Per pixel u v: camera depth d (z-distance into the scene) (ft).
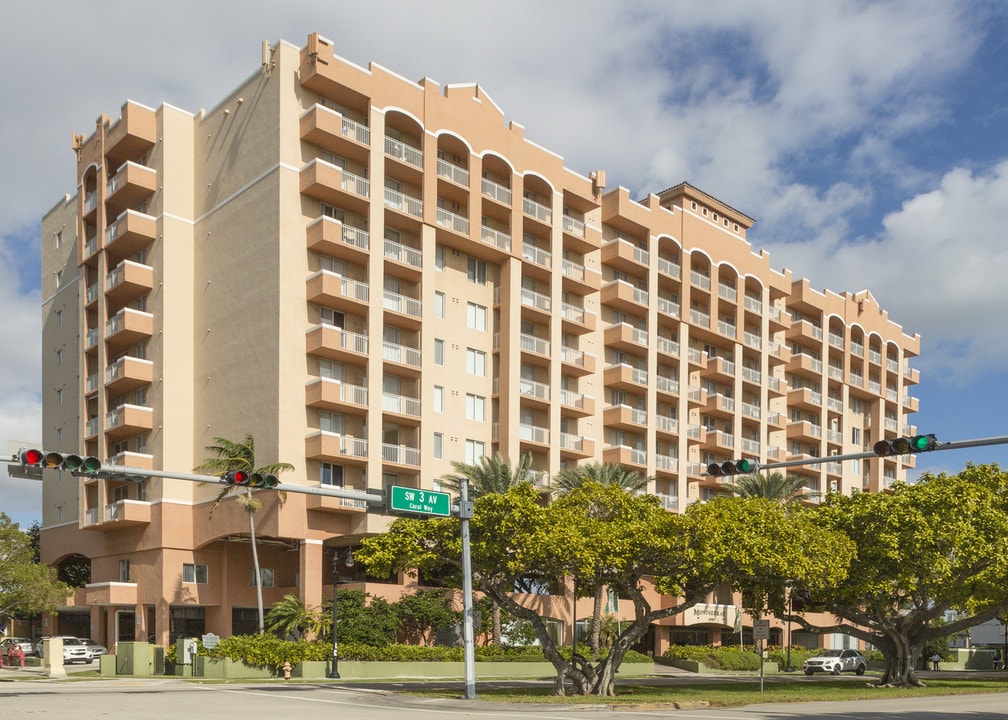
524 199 209.97
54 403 228.02
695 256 253.24
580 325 216.54
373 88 182.19
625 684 140.36
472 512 107.24
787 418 285.43
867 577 140.77
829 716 86.84
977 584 144.46
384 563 113.80
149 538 182.80
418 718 78.28
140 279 190.60
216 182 189.88
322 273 170.50
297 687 120.98
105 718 74.54
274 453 167.12
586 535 107.14
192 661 144.05
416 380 186.19
